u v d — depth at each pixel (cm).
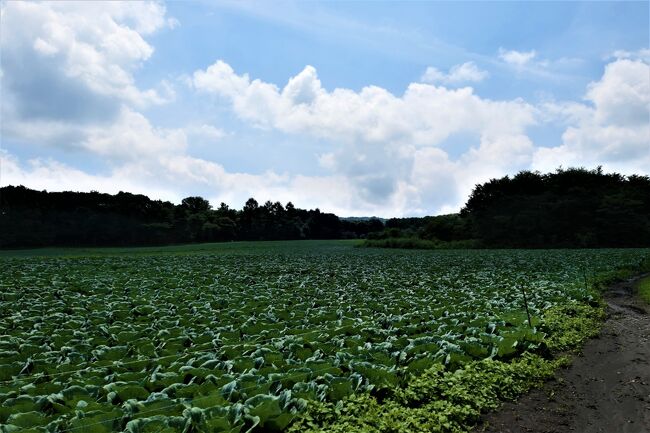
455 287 3133
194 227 13225
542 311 2138
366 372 1128
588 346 1662
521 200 9625
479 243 9319
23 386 1070
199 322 1948
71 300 2514
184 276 3709
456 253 7344
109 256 6644
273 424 901
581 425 1020
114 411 887
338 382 1083
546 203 9162
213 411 903
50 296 2594
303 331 1703
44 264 4881
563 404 1136
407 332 1709
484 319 1831
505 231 9269
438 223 10781
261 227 14762
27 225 10312
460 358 1309
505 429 990
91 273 3916
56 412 964
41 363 1330
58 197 11725
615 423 1030
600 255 5772
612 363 1460
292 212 16788
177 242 12462
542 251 7275
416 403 1059
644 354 1546
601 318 2139
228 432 820
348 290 3002
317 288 3116
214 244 11938
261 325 1794
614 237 8519
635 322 2069
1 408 913
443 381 1142
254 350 1400
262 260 5894
